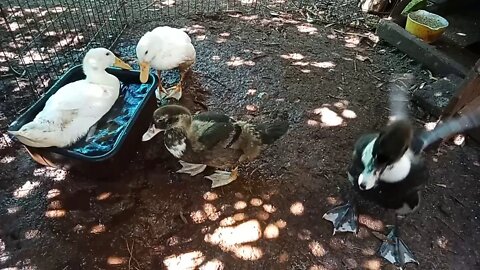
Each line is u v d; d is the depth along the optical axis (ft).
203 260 2.87
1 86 4.10
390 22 4.87
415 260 2.93
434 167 3.55
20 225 3.01
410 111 4.10
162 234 3.00
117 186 3.27
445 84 4.19
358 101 4.20
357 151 2.79
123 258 2.86
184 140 2.98
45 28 4.90
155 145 3.57
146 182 3.32
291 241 3.00
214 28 5.11
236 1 5.65
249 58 4.67
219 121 3.05
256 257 2.90
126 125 3.31
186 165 3.43
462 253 2.99
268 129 3.20
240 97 4.17
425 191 3.35
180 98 4.09
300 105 4.12
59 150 3.09
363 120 3.99
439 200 3.30
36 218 3.05
